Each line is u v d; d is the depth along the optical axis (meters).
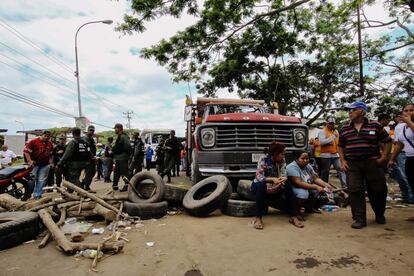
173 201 5.89
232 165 5.85
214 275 2.84
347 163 4.62
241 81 17.48
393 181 10.27
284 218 5.06
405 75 17.72
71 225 4.71
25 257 3.43
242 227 4.49
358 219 4.39
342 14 12.43
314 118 19.33
